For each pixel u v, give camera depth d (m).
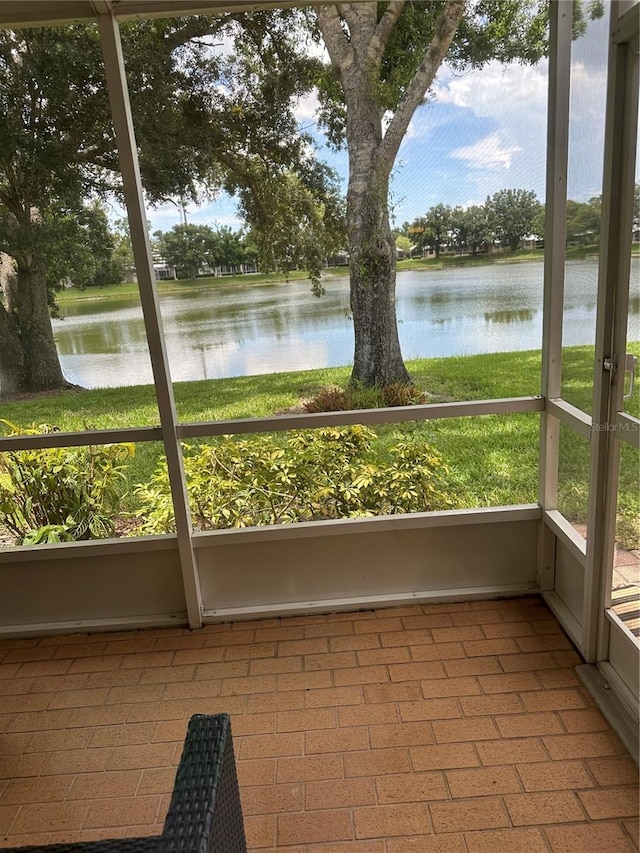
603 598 2.04
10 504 2.75
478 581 2.62
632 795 1.63
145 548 2.50
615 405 1.87
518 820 1.58
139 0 1.96
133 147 2.10
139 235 2.16
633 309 1.74
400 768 1.77
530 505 2.55
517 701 2.00
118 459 2.78
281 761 1.82
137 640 2.50
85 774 1.83
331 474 2.73
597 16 1.83
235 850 1.12
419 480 2.70
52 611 2.61
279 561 2.57
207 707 2.07
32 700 2.17
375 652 2.30
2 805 1.74
